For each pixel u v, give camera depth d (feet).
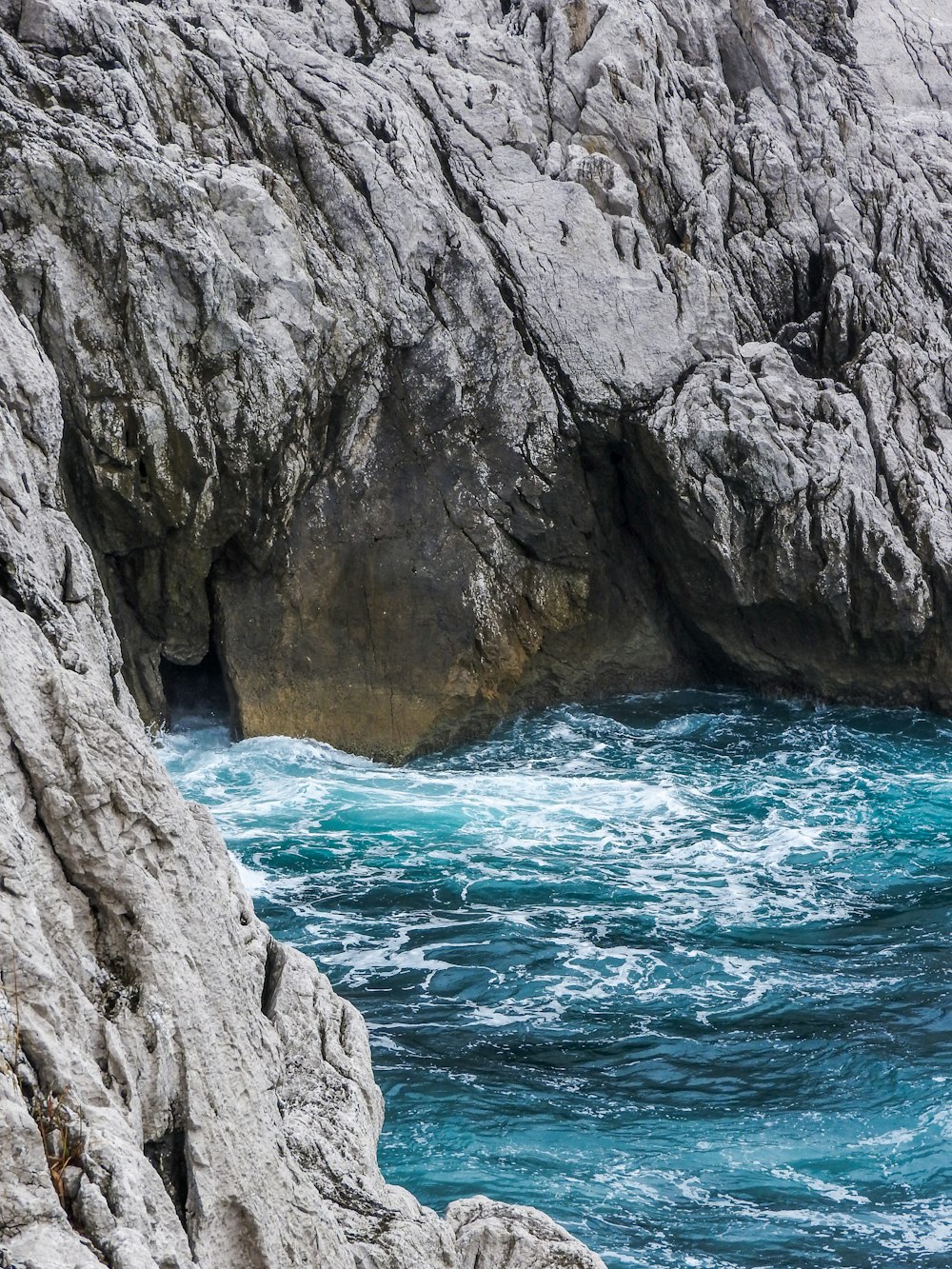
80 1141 18.01
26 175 73.51
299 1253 21.34
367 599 85.71
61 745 21.12
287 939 58.08
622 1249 38.01
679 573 91.91
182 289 76.54
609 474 92.02
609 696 93.56
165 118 81.25
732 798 76.79
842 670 91.91
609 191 92.89
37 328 74.33
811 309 100.63
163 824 21.70
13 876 19.26
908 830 71.97
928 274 103.40
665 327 90.89
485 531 88.22
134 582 80.59
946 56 128.26
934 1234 39.24
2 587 24.50
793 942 58.70
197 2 87.45
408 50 95.35
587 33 98.73
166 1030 20.36
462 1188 40.50
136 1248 17.25
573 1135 43.70
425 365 86.22
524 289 88.94
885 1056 48.91
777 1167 42.34
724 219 100.68
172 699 85.10
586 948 57.72
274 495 81.41
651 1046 49.57
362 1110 27.43
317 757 82.43
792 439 89.35
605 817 73.82
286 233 80.28
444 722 86.22
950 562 88.84
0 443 26.16
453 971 55.36
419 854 67.97
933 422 93.71
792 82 108.17
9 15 78.28
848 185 105.19
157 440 76.23
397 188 85.25
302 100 85.46
